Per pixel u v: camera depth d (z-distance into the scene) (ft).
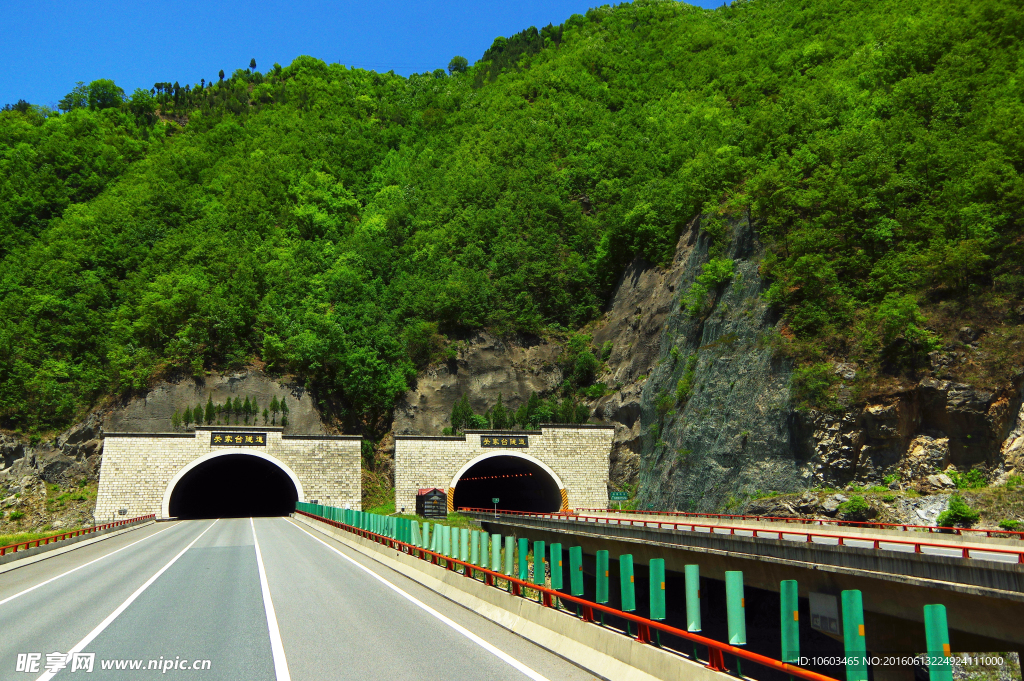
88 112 447.01
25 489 219.82
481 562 55.42
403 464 237.25
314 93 528.22
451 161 433.89
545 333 314.14
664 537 103.40
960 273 163.84
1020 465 136.67
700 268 243.81
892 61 271.49
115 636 41.11
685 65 475.31
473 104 510.58
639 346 270.26
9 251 329.93
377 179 452.76
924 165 196.95
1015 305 153.28
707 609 110.42
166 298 289.74
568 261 336.90
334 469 236.63
